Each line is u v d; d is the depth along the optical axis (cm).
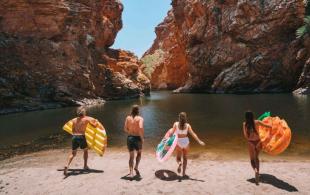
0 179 973
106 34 5241
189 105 3331
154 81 9350
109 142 1614
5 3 3609
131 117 924
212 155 1248
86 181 905
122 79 4825
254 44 5050
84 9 4444
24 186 889
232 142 1474
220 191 795
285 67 4728
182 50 7412
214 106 3077
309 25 4284
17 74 3522
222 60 5481
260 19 4938
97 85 4478
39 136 1848
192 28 6091
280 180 870
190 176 928
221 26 5538
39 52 3778
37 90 3638
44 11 3850
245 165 1050
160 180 891
